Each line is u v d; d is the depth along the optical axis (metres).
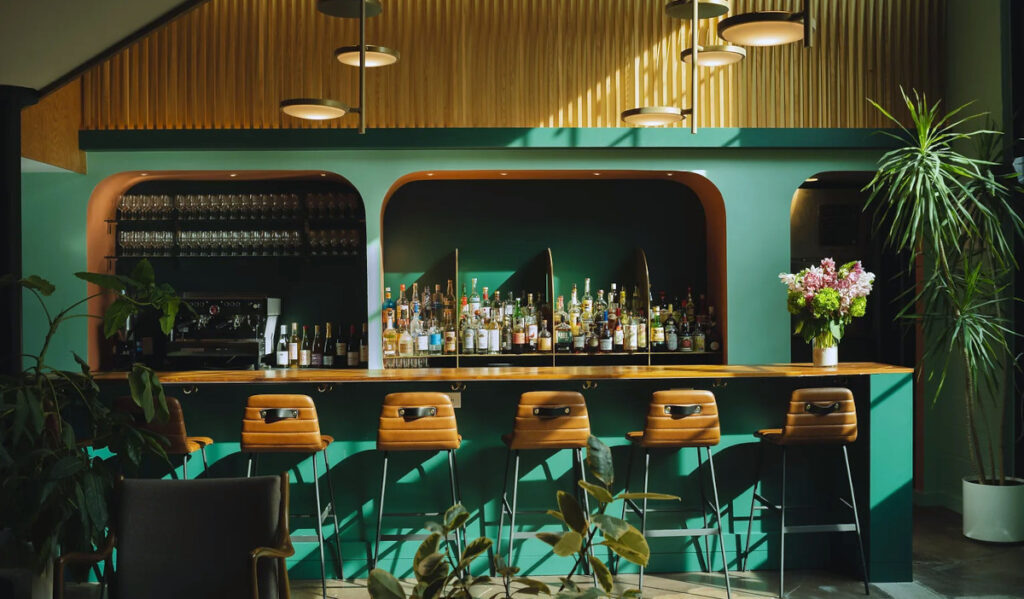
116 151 5.66
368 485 4.54
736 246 5.76
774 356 5.75
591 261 6.34
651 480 4.60
